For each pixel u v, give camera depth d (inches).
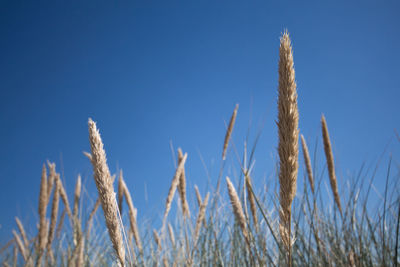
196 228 142.9
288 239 58.1
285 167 55.8
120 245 57.4
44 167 131.1
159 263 150.2
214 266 130.6
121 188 147.3
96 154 56.7
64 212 155.6
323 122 132.4
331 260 120.8
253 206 111.7
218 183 141.0
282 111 54.8
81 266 145.8
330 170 131.0
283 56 54.5
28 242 163.5
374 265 116.6
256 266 107.6
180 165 144.8
